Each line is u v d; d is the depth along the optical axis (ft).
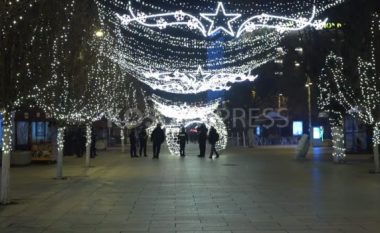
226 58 127.95
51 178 70.90
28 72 47.24
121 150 163.63
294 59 115.65
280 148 176.45
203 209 43.60
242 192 54.90
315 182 64.59
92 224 37.14
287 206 45.01
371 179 67.87
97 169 86.79
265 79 206.28
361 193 53.57
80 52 72.28
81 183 64.44
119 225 36.70
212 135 119.55
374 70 77.30
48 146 98.43
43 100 66.74
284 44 109.29
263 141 206.18
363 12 86.22
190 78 103.91
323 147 180.75
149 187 59.98
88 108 83.15
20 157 93.81
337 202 47.19
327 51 95.61
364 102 78.13
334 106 95.40
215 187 59.67
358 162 99.71
